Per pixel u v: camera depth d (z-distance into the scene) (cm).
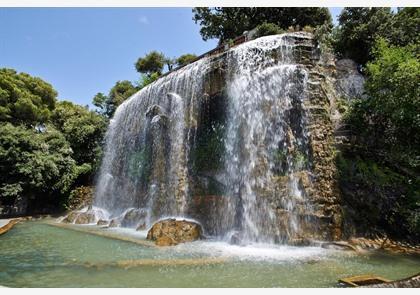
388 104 970
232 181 1181
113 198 1859
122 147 1942
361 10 1485
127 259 686
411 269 613
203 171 1327
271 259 690
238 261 668
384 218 928
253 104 1195
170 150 1510
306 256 726
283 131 1079
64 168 2005
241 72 1276
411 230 873
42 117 2498
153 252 768
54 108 2834
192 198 1296
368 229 921
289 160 1030
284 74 1133
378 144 1059
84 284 505
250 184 1095
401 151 990
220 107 1354
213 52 1574
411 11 1477
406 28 1396
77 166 2134
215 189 1231
